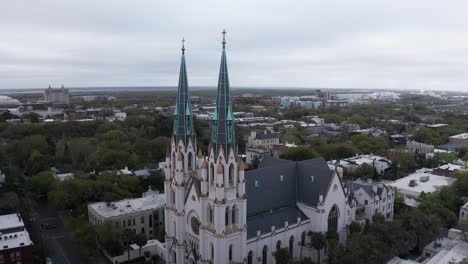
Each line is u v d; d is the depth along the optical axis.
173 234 101.19
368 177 178.00
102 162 192.38
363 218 121.62
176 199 96.94
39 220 144.75
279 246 98.62
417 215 114.19
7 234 109.31
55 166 196.75
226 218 86.12
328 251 101.56
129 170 184.75
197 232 93.56
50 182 160.88
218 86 82.88
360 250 92.50
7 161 195.62
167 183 100.00
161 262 112.75
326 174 106.50
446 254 98.12
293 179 111.12
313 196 106.19
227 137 83.06
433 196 140.12
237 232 87.88
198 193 90.56
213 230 86.00
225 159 83.12
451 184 156.88
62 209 155.25
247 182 99.25
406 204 140.62
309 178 109.06
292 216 104.25
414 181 160.25
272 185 105.06
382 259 94.31
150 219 132.00
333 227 108.81
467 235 105.25
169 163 99.19
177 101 94.69
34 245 113.31
